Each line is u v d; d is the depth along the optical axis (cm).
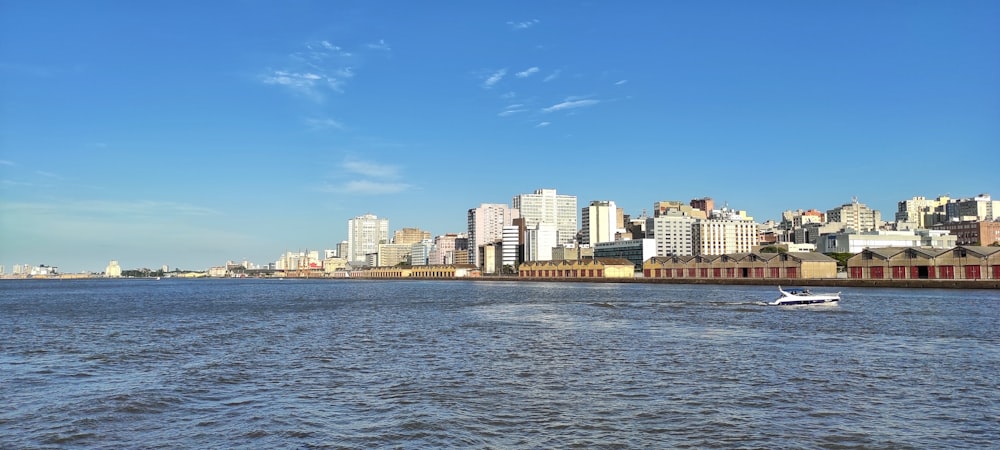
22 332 8131
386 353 5844
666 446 3014
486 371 4841
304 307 12962
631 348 5997
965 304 10906
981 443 3036
